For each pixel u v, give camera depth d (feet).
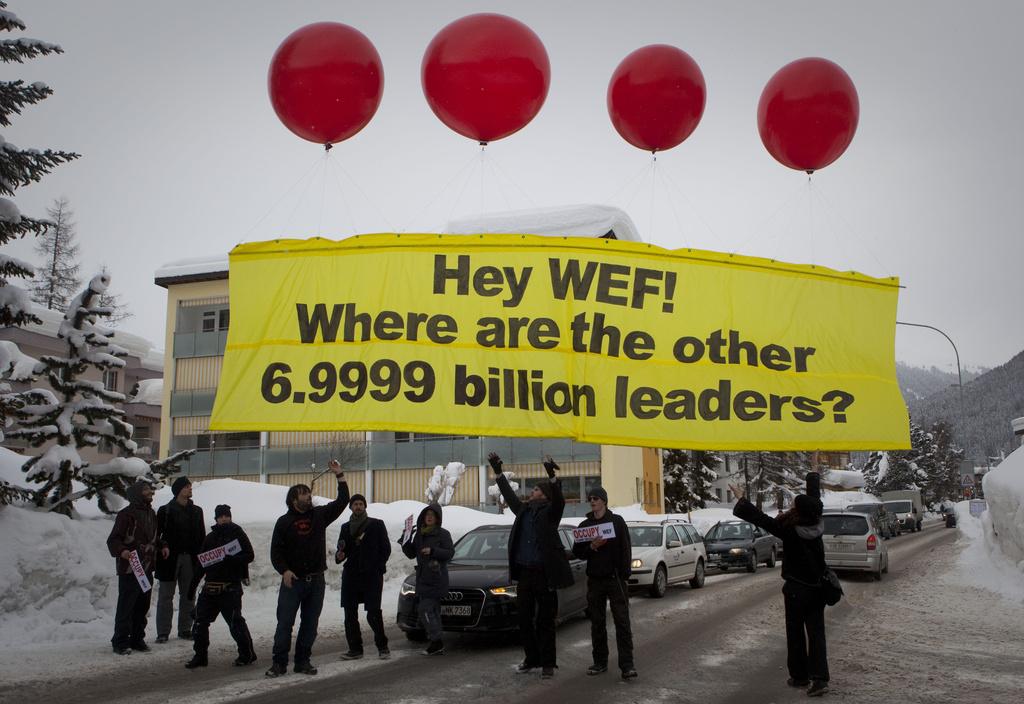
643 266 26.61
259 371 25.35
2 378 44.34
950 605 47.98
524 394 25.53
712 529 84.38
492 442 116.16
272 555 28.19
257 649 33.71
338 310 25.63
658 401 25.99
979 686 26.13
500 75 23.81
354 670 29.04
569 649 34.01
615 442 25.53
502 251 26.14
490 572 36.32
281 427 25.05
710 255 26.99
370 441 119.55
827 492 310.65
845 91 26.53
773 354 26.86
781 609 47.01
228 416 25.16
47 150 41.04
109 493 47.39
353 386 25.25
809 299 27.35
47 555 36.94
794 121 26.78
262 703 23.56
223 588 29.63
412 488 117.50
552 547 28.45
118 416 47.88
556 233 108.58
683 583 66.69
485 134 25.30
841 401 26.84
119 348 48.24
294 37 25.02
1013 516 60.49
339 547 31.73
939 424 455.22
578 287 26.18
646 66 25.40
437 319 25.71
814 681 25.02
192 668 29.12
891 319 27.73
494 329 25.76
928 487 377.91
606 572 28.30
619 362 26.02
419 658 31.73
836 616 43.88
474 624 34.55
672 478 196.44
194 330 130.11
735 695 25.14
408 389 25.25
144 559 33.19
